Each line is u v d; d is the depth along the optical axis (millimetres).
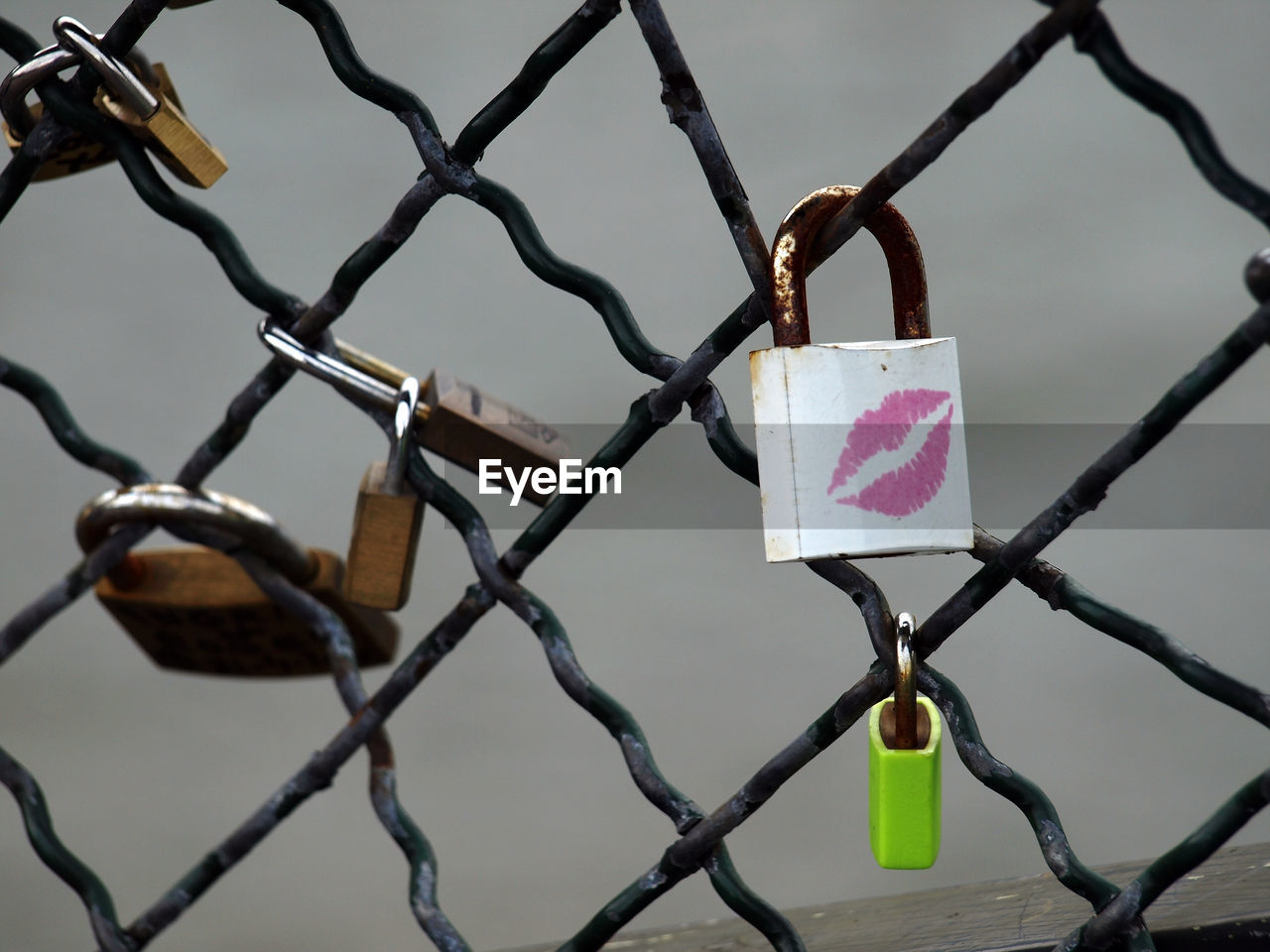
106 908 1092
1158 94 718
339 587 1205
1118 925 815
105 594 1287
